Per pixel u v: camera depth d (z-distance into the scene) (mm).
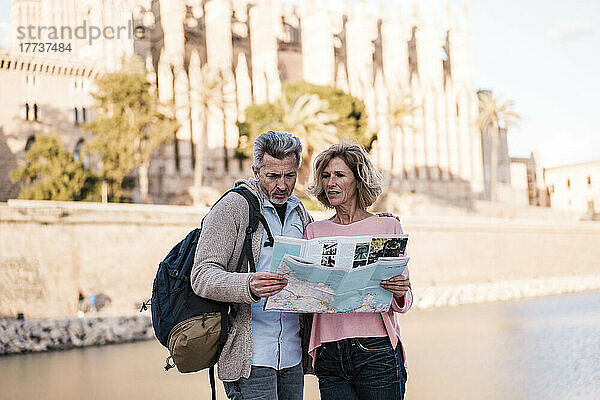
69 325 30094
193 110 72188
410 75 104062
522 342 25328
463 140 96062
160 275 3885
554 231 60406
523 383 16922
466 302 47344
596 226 63875
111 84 53906
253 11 83562
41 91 58562
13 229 33906
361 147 4395
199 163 63125
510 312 39000
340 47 96438
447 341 26062
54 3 67875
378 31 102375
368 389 4098
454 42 100188
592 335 27031
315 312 3932
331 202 4387
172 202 64500
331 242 3730
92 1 66938
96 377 19766
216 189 68188
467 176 95438
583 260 62656
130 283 37250
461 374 18438
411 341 26234
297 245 3668
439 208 76688
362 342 4102
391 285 4012
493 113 84375
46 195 45312
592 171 99375
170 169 67688
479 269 54281
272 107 61531
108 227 36812
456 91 97000
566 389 16125
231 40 81000
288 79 90812
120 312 35969
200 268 3713
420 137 91688
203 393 16703
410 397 15297
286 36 94812
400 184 87750
